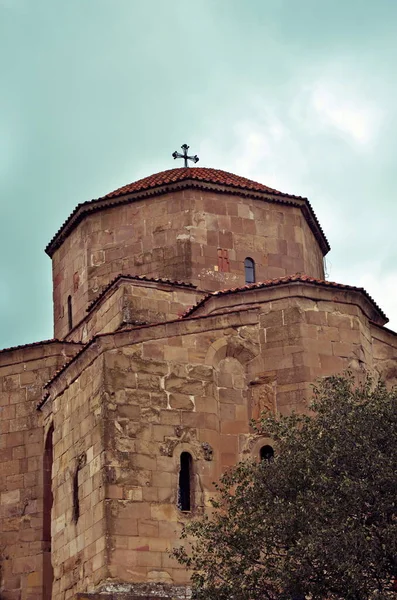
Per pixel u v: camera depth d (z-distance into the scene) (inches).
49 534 1296.8
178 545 1025.5
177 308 1280.8
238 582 840.3
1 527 1322.6
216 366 1115.9
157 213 1402.6
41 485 1318.9
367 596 798.5
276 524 834.2
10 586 1291.8
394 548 795.4
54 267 1534.2
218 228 1395.2
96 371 1079.6
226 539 874.8
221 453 1093.1
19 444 1352.1
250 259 1400.1
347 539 792.3
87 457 1075.3
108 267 1409.9
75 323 1437.0
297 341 1112.8
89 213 1437.0
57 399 1195.9
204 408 1091.3
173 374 1090.1
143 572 1002.1
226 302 1152.2
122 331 1082.7
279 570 816.3
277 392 1106.1
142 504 1027.3
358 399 900.0
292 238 1433.3
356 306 1151.6
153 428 1061.1
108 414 1048.2
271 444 1091.9
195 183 1397.6
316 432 879.1
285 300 1131.3
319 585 812.6
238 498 896.9
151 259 1387.8
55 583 1114.7
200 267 1369.3
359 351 1133.7
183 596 1000.9
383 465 828.0
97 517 1027.3
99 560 1008.9
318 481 832.9
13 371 1387.8
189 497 1056.2
